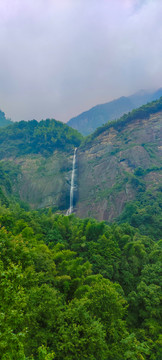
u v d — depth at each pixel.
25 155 122.75
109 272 25.41
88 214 75.25
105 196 76.75
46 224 34.75
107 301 14.48
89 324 12.27
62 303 15.05
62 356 11.00
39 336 11.05
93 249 28.33
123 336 14.90
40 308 11.77
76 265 20.50
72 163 111.62
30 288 13.09
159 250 29.58
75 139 131.62
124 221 55.94
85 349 11.41
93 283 19.50
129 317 22.08
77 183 97.12
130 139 98.38
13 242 15.56
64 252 23.09
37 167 112.88
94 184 90.50
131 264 28.06
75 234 33.00
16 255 14.74
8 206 47.78
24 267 14.72
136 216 52.16
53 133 129.38
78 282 18.56
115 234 32.06
